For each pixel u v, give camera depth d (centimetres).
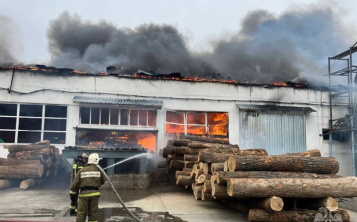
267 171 668
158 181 1280
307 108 1652
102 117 1473
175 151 1092
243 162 653
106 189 1052
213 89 1609
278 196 598
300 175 660
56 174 1268
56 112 1437
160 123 1514
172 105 1552
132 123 1498
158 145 1491
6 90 1384
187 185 932
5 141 1373
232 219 651
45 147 1120
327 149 1667
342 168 1661
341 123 1627
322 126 1683
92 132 1459
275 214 602
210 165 765
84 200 525
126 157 1074
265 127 1625
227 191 606
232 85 1633
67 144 1404
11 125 1386
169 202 848
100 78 1495
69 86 1455
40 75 1429
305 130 1662
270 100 1655
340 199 768
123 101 1466
